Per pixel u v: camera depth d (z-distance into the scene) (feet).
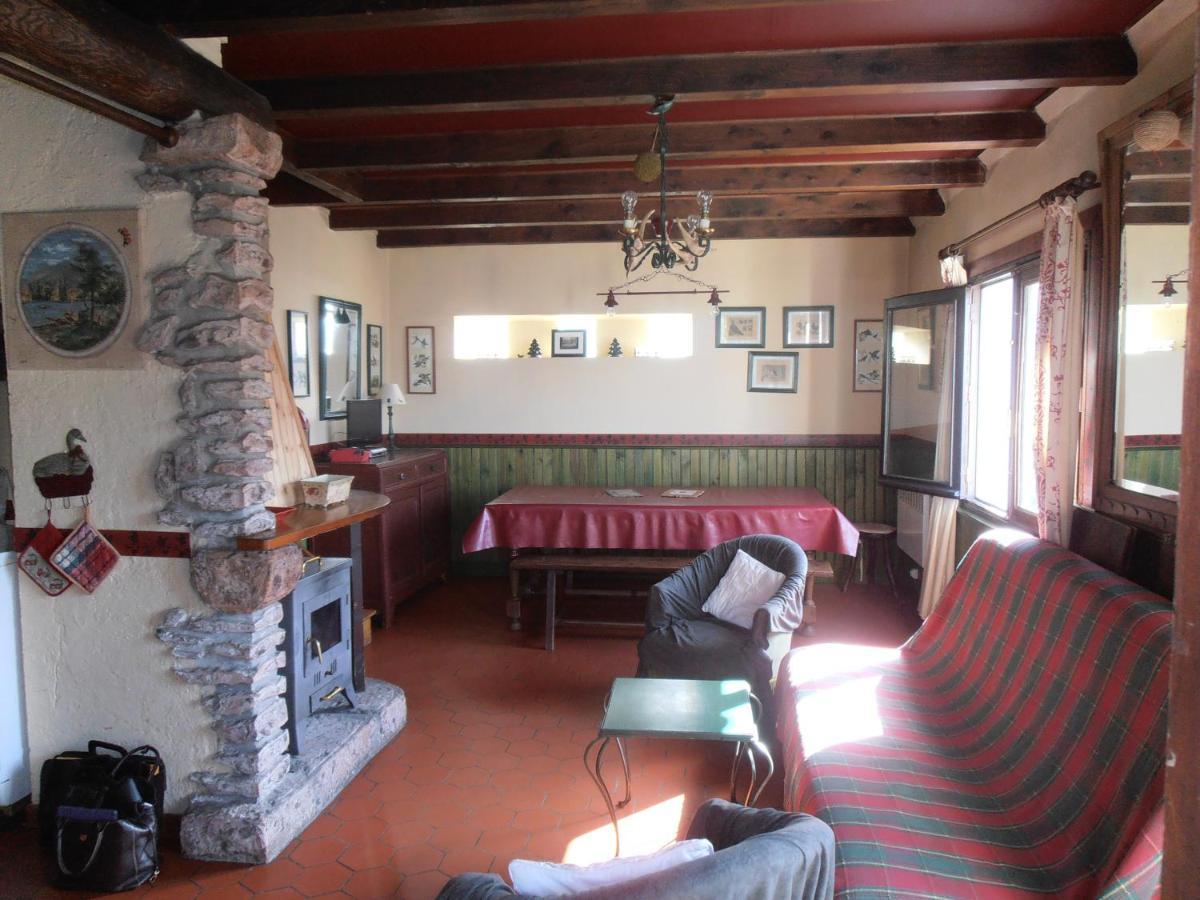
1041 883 5.77
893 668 9.58
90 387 8.30
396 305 19.67
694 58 9.48
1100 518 8.80
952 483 14.37
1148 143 7.87
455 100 9.84
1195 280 2.48
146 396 8.21
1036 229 11.56
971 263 14.32
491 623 16.17
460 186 14.61
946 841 6.21
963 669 8.95
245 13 7.16
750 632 11.32
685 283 18.81
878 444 18.48
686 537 15.02
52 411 8.39
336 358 17.37
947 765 7.46
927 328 15.35
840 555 18.62
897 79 9.23
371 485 15.65
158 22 7.25
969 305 14.34
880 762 7.39
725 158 13.28
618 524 15.14
